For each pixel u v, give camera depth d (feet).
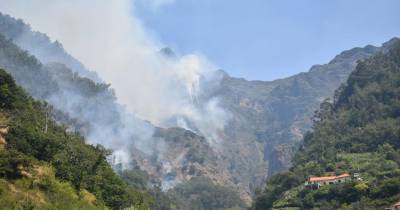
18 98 353.31
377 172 546.26
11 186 232.94
